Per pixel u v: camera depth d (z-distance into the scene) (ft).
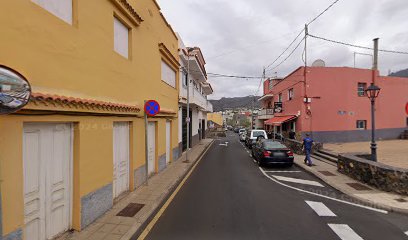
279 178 33.12
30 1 11.61
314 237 15.65
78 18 15.48
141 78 27.66
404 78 76.28
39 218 13.10
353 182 29.60
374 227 17.29
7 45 10.43
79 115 15.49
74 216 15.67
